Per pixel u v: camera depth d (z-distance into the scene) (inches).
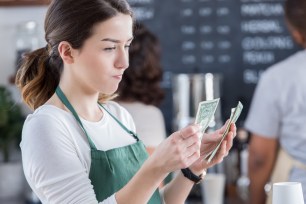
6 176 150.0
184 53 186.4
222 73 186.7
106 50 74.4
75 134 76.6
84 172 74.2
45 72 82.7
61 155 73.3
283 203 75.1
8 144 154.5
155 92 123.7
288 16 122.1
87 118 79.9
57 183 72.6
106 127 81.1
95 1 74.2
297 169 121.0
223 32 186.4
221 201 133.2
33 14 154.3
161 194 86.4
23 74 84.0
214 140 82.4
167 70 187.2
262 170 128.6
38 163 73.1
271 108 124.1
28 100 83.6
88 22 73.9
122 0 75.2
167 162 70.2
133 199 71.3
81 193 72.4
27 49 151.9
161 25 186.4
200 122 74.2
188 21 186.2
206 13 185.9
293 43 185.6
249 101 186.5
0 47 154.9
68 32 75.1
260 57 186.4
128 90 121.6
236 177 164.2
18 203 147.3
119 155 79.0
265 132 125.6
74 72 77.1
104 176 76.9
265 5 185.6
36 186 74.3
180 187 84.9
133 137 83.8
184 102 168.9
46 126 74.1
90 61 74.6
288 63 122.5
